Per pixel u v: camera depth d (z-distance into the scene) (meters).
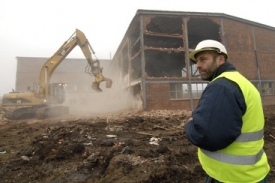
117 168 3.72
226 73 1.44
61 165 4.11
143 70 14.28
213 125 1.25
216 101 1.29
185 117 10.47
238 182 1.32
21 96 13.71
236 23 17.67
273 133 6.20
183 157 4.37
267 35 19.28
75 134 6.68
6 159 4.57
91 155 4.35
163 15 15.12
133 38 18.72
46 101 13.95
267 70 18.67
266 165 1.43
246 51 17.84
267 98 18.31
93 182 3.34
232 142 1.28
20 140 6.62
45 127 8.96
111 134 6.80
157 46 20.69
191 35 19.48
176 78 14.87
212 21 16.64
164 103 14.32
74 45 13.95
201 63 1.63
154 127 7.71
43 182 3.42
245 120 1.32
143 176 3.38
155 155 4.38
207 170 1.46
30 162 4.31
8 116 13.41
